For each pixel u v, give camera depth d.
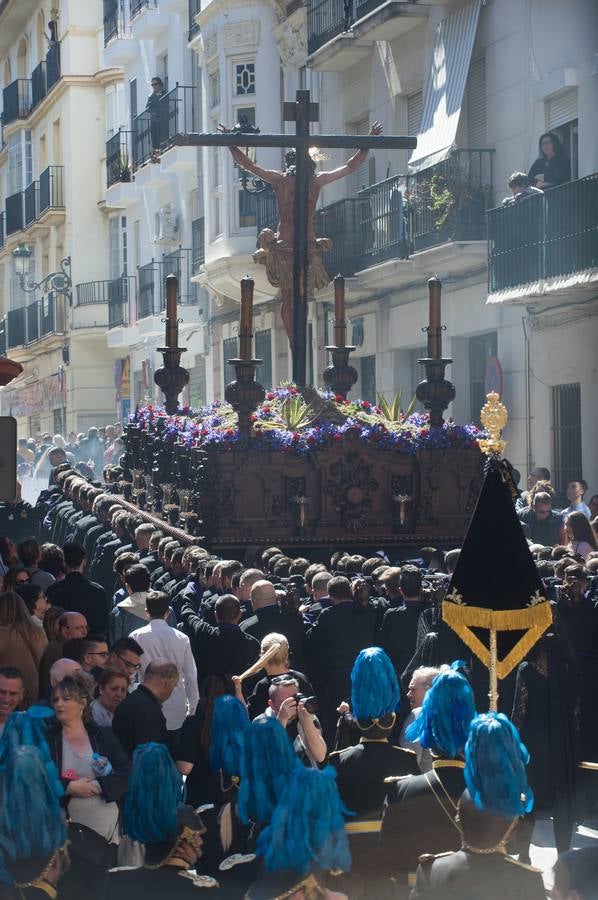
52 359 80.25
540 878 7.93
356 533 23.45
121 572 18.52
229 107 49.06
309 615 16.47
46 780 8.08
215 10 49.28
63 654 13.59
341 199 41.22
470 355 37.44
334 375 27.45
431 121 37.34
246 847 10.20
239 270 48.66
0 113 91.31
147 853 8.52
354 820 9.90
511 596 10.70
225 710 10.31
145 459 27.41
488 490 10.82
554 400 33.09
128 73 67.50
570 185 30.08
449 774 9.43
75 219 74.31
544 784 13.86
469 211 35.16
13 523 32.53
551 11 32.81
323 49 42.88
